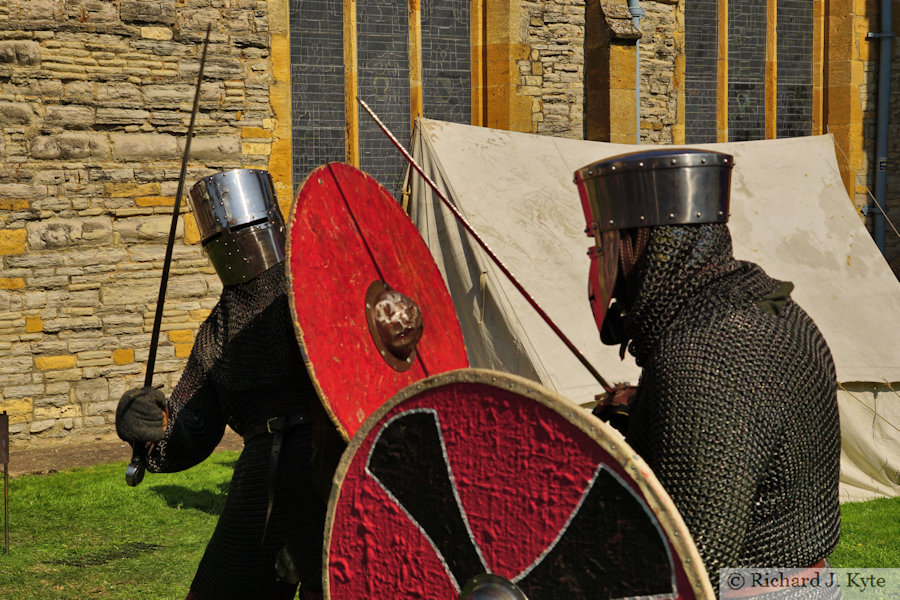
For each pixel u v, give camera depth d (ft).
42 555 14.60
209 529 16.20
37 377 25.12
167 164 26.63
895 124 39.70
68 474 20.89
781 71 38.96
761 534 4.18
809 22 39.32
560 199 20.26
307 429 8.23
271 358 8.09
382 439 4.52
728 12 37.60
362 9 30.68
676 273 4.61
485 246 7.07
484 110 32.45
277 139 28.40
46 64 24.98
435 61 31.96
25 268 24.99
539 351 18.03
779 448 4.13
